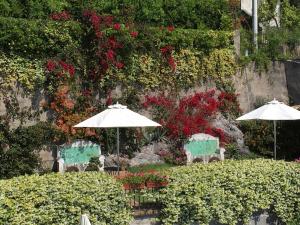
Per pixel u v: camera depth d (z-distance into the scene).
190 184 9.85
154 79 18.33
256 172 10.56
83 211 8.98
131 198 9.60
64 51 16.31
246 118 15.57
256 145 19.45
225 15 21.20
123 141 17.45
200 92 19.47
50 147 15.98
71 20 16.61
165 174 10.02
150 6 20.00
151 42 18.06
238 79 20.34
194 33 19.17
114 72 17.38
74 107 16.55
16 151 15.01
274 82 21.16
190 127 18.53
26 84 15.70
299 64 20.84
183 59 19.00
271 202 10.67
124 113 13.71
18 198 8.55
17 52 15.58
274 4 25.36
